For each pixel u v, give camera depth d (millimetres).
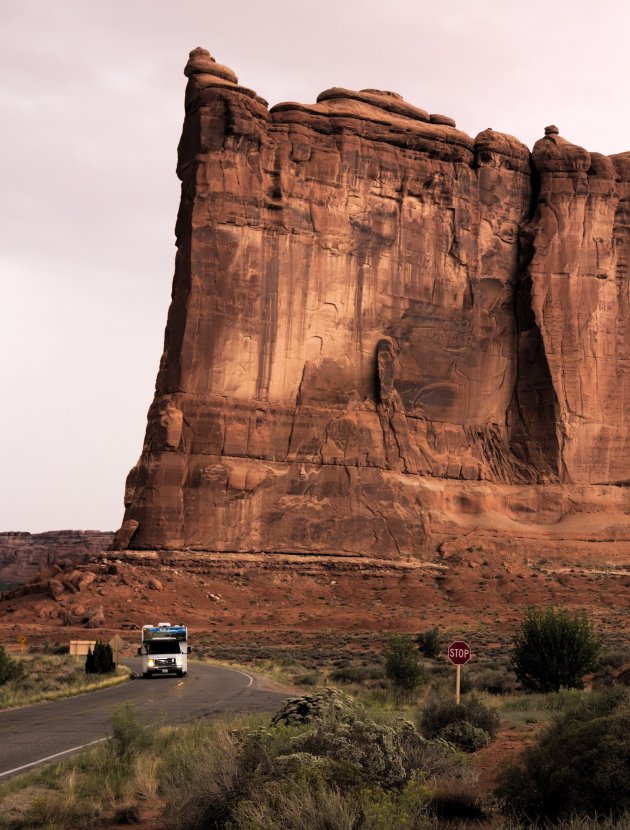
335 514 81562
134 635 62000
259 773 9383
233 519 78062
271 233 82812
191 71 85125
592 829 7727
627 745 8680
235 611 70812
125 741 14062
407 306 88500
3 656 33438
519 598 73688
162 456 77312
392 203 88938
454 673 36344
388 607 72875
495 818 9180
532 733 16766
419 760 10992
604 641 51500
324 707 12547
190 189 81812
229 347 79875
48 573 76000
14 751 15039
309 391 82938
